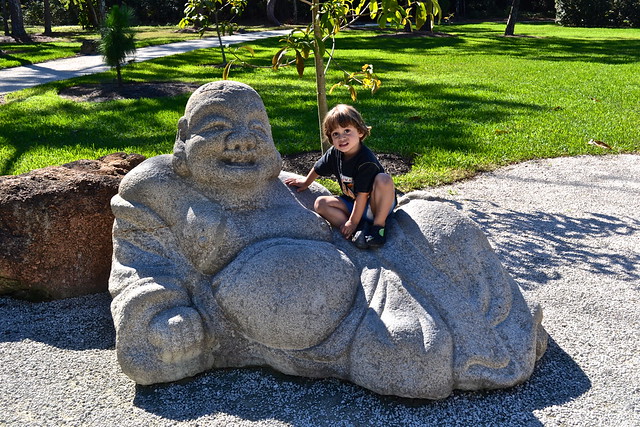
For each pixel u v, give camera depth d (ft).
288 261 10.13
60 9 124.57
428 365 9.70
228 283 10.28
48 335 12.39
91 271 13.97
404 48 69.87
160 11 122.62
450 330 10.03
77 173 14.58
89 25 108.68
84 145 25.73
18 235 13.46
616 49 70.95
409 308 10.09
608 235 17.84
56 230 13.51
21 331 12.53
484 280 10.74
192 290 10.75
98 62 57.06
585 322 12.85
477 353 9.94
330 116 11.30
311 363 10.38
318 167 12.14
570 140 27.68
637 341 12.10
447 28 107.55
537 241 17.38
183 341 10.18
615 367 11.21
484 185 22.21
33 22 126.21
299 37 17.38
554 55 63.57
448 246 10.77
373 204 11.28
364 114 32.27
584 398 10.28
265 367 10.89
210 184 10.88
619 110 34.35
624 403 10.16
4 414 9.93
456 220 11.15
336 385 10.44
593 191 21.65
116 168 15.26
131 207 11.09
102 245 13.96
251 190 11.02
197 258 10.69
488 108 34.40
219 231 10.57
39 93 39.34
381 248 10.98
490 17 143.84
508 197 21.02
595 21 120.98
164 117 31.12
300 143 26.08
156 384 10.57
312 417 9.75
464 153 25.31
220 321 10.59
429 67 53.21
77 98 38.37
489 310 10.53
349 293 10.36
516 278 15.03
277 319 10.00
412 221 11.19
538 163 24.81
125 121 30.45
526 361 10.35
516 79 46.21
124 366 10.38
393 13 16.66
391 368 9.78
